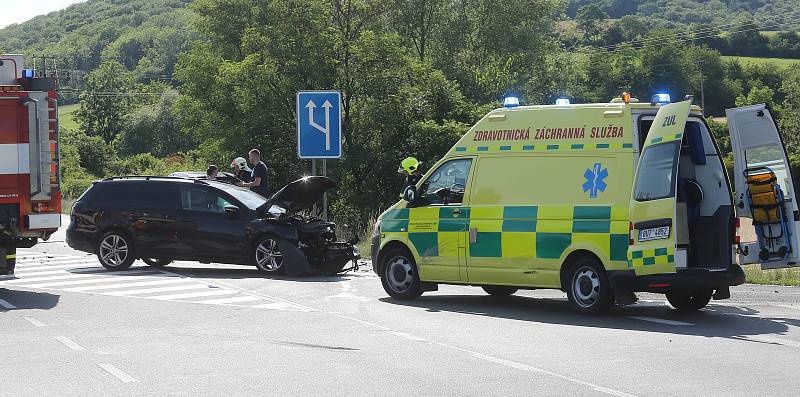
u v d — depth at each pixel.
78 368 11.98
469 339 14.16
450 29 73.56
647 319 16.31
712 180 16.78
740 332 14.84
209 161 63.00
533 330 15.04
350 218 54.41
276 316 16.61
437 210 18.36
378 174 56.78
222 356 12.78
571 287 16.69
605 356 12.73
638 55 103.44
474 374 11.54
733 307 17.92
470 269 17.84
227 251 23.36
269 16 60.91
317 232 23.16
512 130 17.62
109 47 185.50
